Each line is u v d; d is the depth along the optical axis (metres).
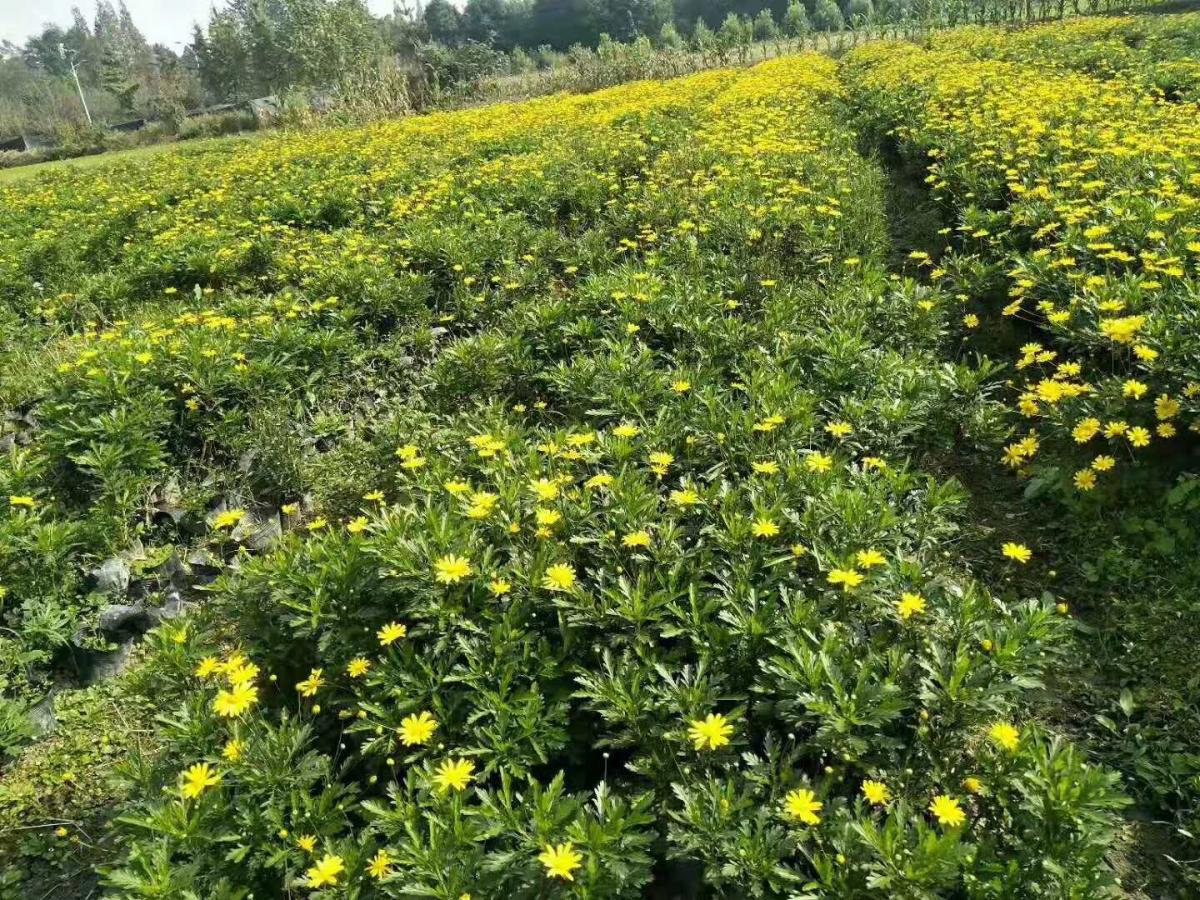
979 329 6.68
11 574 4.72
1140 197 6.46
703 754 2.81
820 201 8.51
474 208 9.96
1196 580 3.99
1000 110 10.36
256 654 3.56
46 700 4.36
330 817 2.83
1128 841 3.05
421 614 3.29
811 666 2.86
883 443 4.83
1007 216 7.47
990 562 4.48
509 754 2.94
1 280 9.31
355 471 5.43
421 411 6.12
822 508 3.70
